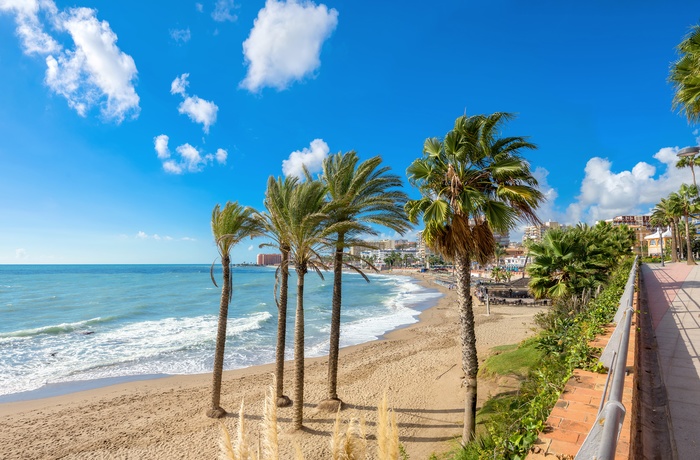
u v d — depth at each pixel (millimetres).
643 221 124125
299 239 11789
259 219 12961
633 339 5379
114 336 29047
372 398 14336
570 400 3787
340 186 13531
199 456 10727
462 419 12031
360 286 98000
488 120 8453
